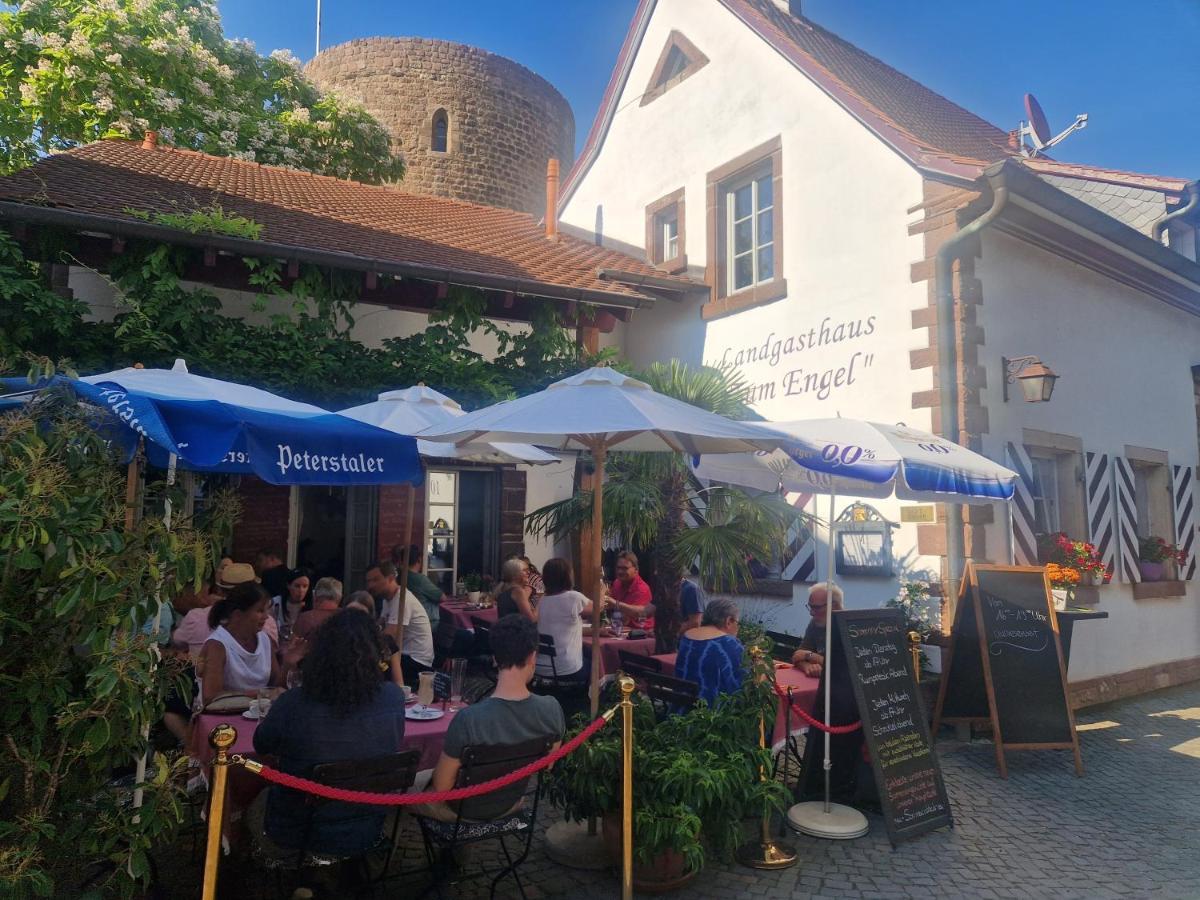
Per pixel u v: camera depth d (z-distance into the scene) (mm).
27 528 2924
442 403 6801
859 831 5066
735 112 10961
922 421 8352
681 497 7609
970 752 6938
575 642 6980
